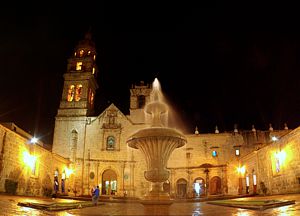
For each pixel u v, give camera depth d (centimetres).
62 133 5000
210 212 1193
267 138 5022
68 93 5281
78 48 5688
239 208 1410
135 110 5216
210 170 4797
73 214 1159
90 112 5359
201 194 4731
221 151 5006
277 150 2834
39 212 1219
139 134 1666
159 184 1655
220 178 4719
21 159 2666
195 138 5156
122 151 4909
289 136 2559
